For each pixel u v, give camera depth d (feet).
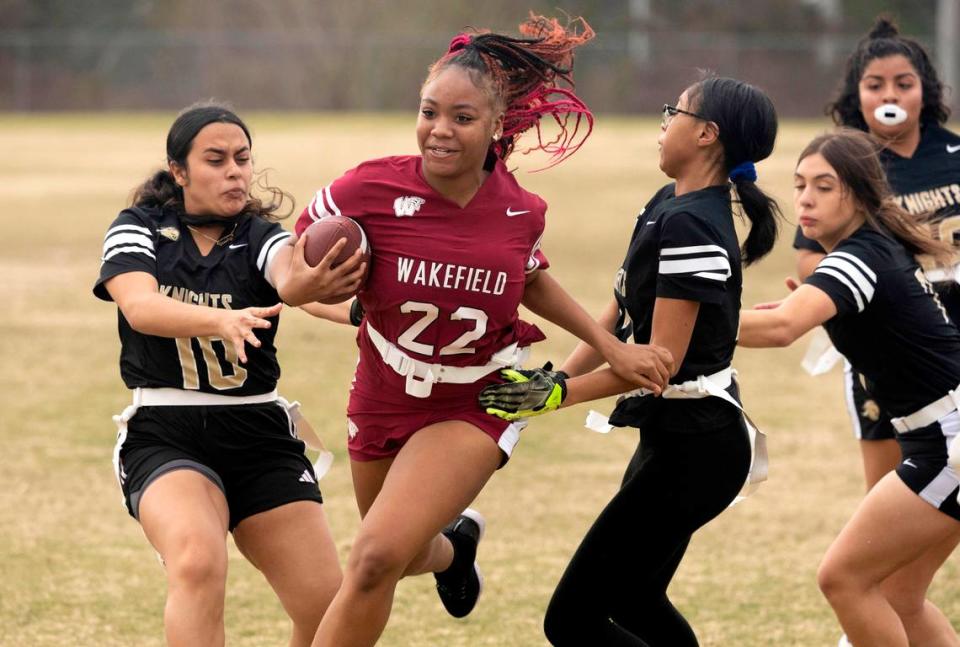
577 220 223.51
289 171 272.10
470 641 59.77
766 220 50.39
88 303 150.20
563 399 47.44
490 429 48.26
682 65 501.97
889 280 50.72
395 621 62.59
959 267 59.36
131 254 49.19
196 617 44.37
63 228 210.18
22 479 84.69
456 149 45.83
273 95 520.83
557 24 50.98
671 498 49.11
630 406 50.21
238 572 69.77
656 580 51.67
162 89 520.01
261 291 50.60
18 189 262.47
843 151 52.16
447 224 47.19
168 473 47.67
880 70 67.46
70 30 557.74
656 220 48.62
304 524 49.44
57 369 117.39
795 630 60.95
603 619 49.80
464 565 58.08
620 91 501.56
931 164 68.23
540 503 81.56
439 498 46.65
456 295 47.19
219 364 49.08
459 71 45.98
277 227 51.06
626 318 57.26
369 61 522.47
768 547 73.77
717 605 64.44
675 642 52.08
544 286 49.70
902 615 53.72
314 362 120.88
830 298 50.31
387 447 50.26
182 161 50.44
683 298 47.34
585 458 92.58
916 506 49.88
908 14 540.93
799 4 540.52
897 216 52.16
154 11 565.53
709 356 48.75
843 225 52.70
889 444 62.44
